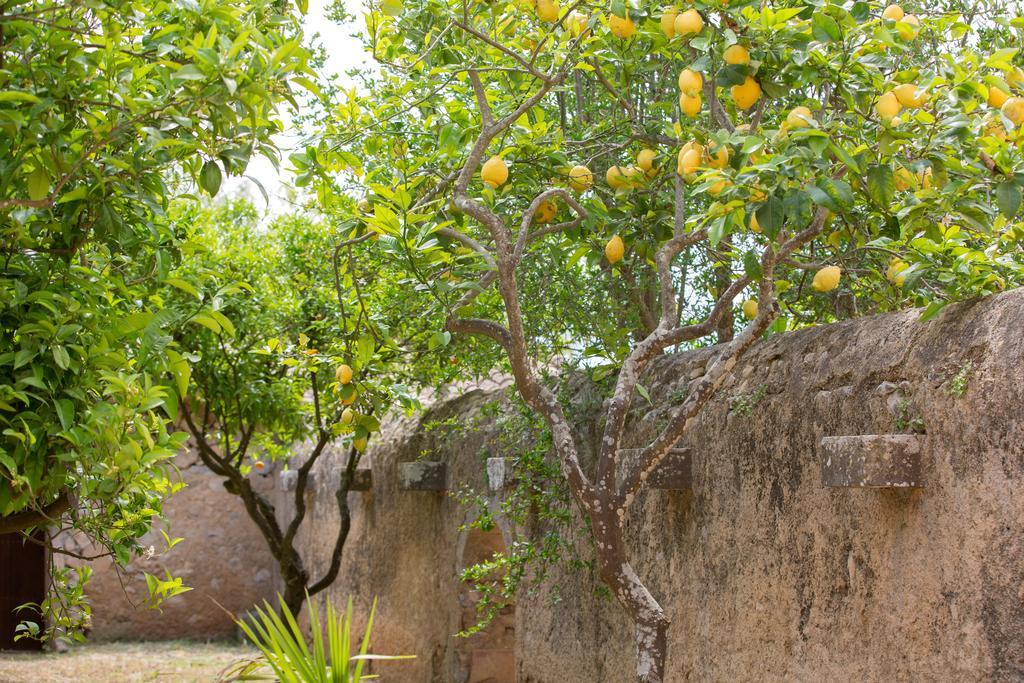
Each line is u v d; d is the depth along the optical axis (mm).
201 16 2873
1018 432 3211
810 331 4434
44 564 11641
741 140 3230
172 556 12539
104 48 2906
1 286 3039
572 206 4402
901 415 3701
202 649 11602
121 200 3273
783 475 4340
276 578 12461
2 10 2996
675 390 5230
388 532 9070
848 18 3307
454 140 4316
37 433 3086
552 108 6141
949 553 3447
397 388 4836
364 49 4762
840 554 3982
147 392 3252
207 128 2916
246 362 8969
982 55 3758
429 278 4332
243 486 9609
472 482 7363
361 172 4527
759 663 4395
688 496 5000
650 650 4008
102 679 9070
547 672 6305
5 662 10188
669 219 4621
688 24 3387
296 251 8914
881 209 3641
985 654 3271
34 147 2846
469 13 4504
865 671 3807
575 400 5992
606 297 5770
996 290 3619
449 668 7711
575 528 5902
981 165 3473
